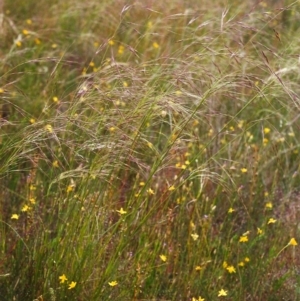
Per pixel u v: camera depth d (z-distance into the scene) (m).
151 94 4.49
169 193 4.64
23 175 5.18
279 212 5.16
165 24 6.98
